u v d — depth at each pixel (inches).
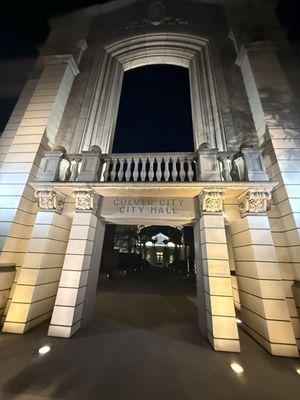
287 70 314.3
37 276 222.1
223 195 231.1
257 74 310.0
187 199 249.1
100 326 228.7
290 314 204.2
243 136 301.6
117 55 425.1
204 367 154.5
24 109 330.3
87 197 238.2
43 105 319.6
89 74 390.3
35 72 371.9
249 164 229.5
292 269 217.8
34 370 143.4
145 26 431.2
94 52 416.2
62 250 271.0
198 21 417.7
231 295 193.6
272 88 295.6
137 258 1208.8
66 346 178.5
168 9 439.8
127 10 456.1
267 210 228.8
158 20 430.3
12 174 269.6
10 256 242.4
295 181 232.8
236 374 147.0
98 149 266.7
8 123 317.7
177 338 203.2
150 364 156.1
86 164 255.4
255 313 204.4
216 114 328.2
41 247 231.6
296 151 247.4
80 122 339.0
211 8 422.9
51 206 244.4
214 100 339.6
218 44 386.3
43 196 242.8
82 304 221.0
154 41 419.5
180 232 1774.1
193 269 1175.6
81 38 413.7
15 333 201.0
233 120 315.0
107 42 423.8
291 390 131.9
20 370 143.2
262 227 215.0
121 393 124.5
